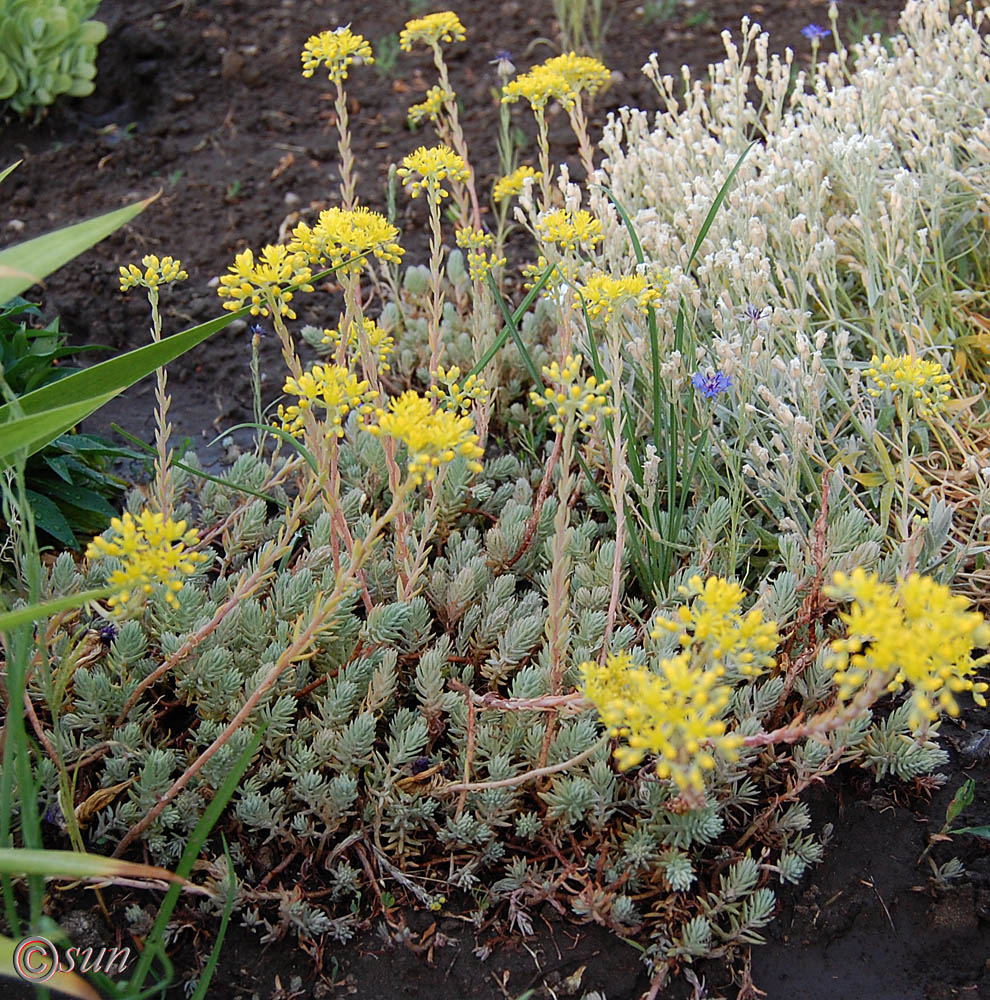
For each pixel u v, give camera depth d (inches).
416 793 74.3
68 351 106.7
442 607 87.5
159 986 62.7
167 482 92.1
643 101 176.4
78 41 171.3
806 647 81.0
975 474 93.4
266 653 78.7
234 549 93.8
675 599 85.4
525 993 68.3
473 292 112.7
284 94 183.9
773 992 70.1
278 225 153.2
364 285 141.0
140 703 82.4
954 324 110.0
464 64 190.4
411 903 73.7
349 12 205.0
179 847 72.9
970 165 117.7
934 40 129.4
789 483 86.4
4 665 78.4
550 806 73.4
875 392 80.9
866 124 115.3
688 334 95.0
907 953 72.6
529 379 118.4
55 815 72.1
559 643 72.4
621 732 60.6
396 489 70.8
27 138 171.6
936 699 82.4
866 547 83.5
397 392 121.3
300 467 106.7
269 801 73.6
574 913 72.7
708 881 74.6
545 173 110.1
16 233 151.2
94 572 87.1
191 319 137.6
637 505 97.8
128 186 161.9
